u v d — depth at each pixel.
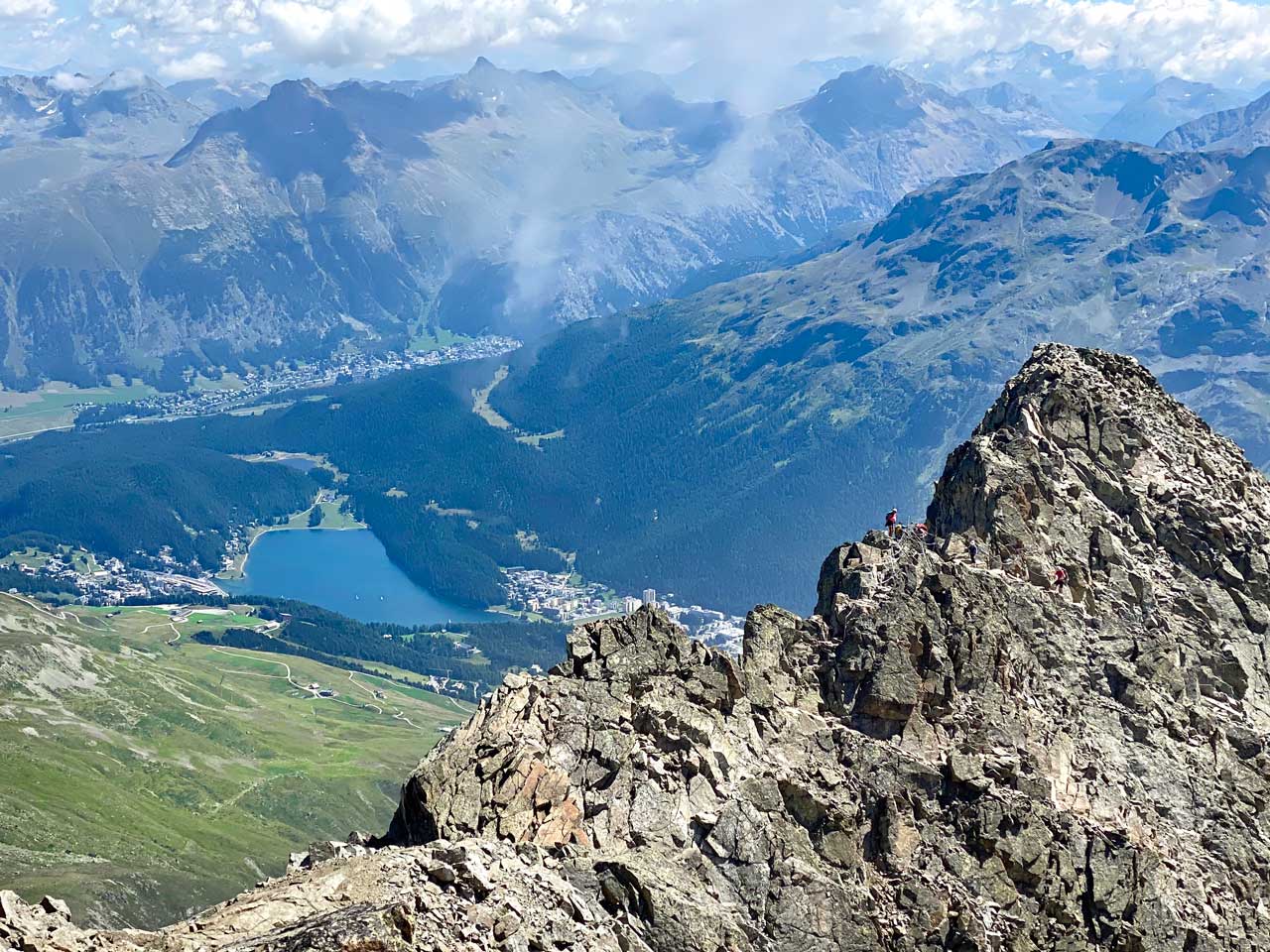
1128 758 106.94
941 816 93.19
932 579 107.94
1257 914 100.06
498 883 67.00
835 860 85.75
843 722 98.19
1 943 52.69
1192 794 106.00
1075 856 94.06
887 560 113.88
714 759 86.06
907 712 97.75
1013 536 121.75
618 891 73.31
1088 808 100.50
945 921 86.00
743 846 81.12
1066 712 107.62
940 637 102.81
